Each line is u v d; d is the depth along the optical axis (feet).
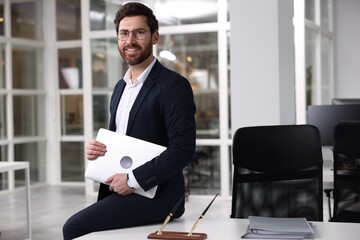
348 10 32.30
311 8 27.53
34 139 31.14
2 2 29.17
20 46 30.40
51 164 32.27
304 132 8.79
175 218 7.55
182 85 7.59
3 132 29.25
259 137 8.78
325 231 6.17
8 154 29.37
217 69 25.75
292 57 14.53
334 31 32.58
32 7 31.40
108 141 7.45
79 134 31.76
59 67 32.12
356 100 19.51
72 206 24.84
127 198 7.27
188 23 26.11
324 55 30.58
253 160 8.76
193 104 7.66
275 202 8.71
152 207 7.27
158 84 7.64
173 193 7.52
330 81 31.99
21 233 19.26
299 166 8.74
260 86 13.43
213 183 26.05
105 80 27.94
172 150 7.27
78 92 31.58
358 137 10.97
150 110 7.61
